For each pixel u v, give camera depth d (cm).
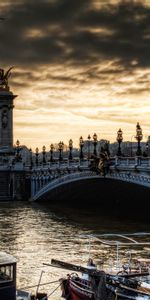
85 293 4447
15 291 3722
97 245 7206
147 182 8681
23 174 16462
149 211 11750
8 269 3706
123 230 8775
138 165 8825
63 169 12200
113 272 4881
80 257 6450
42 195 14638
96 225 9575
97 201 13512
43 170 14025
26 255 6675
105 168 9800
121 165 9325
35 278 5444
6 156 18900
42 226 9506
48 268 5878
